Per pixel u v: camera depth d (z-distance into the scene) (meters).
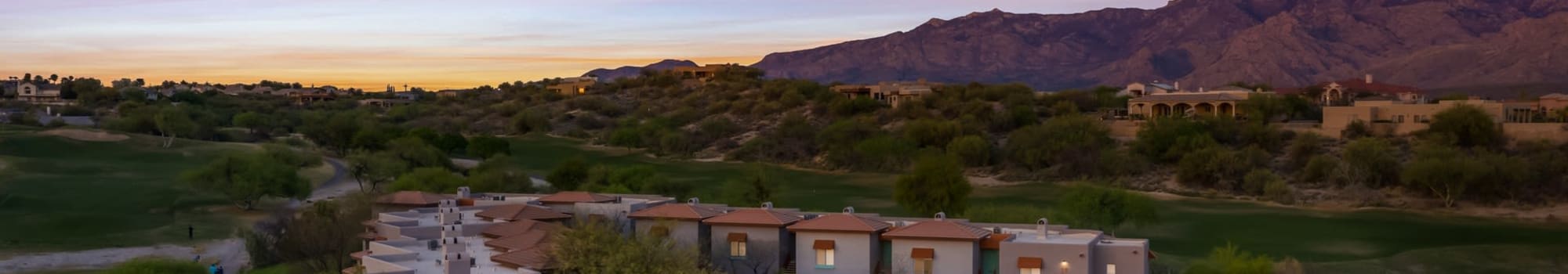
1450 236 119.00
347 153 195.75
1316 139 167.38
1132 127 193.25
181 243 107.50
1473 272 94.50
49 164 161.88
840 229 68.56
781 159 198.50
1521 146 159.25
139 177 155.12
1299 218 131.00
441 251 67.12
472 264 61.97
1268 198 148.62
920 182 111.94
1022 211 103.56
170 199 136.12
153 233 112.50
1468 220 131.50
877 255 69.06
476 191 123.12
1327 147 168.62
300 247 81.38
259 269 82.56
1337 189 151.00
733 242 72.00
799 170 188.25
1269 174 155.50
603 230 62.91
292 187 130.75
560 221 79.12
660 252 61.97
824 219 70.19
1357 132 173.38
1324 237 116.69
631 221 75.81
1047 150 175.12
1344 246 111.00
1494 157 146.12
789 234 72.50
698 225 73.50
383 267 59.44
